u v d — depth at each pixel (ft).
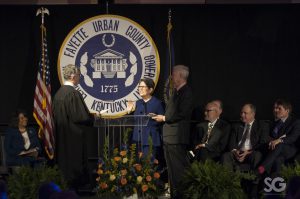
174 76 32.07
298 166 29.58
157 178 30.32
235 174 29.66
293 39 37.11
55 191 15.42
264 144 33.91
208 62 37.27
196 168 29.45
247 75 37.27
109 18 36.96
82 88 36.88
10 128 34.94
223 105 37.19
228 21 37.24
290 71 37.17
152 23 37.27
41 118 34.81
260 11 37.14
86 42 36.94
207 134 34.53
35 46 37.19
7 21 37.14
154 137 33.37
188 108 31.60
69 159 31.96
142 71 36.96
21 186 28.96
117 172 30.19
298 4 37.04
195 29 37.27
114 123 31.65
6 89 37.19
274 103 37.09
